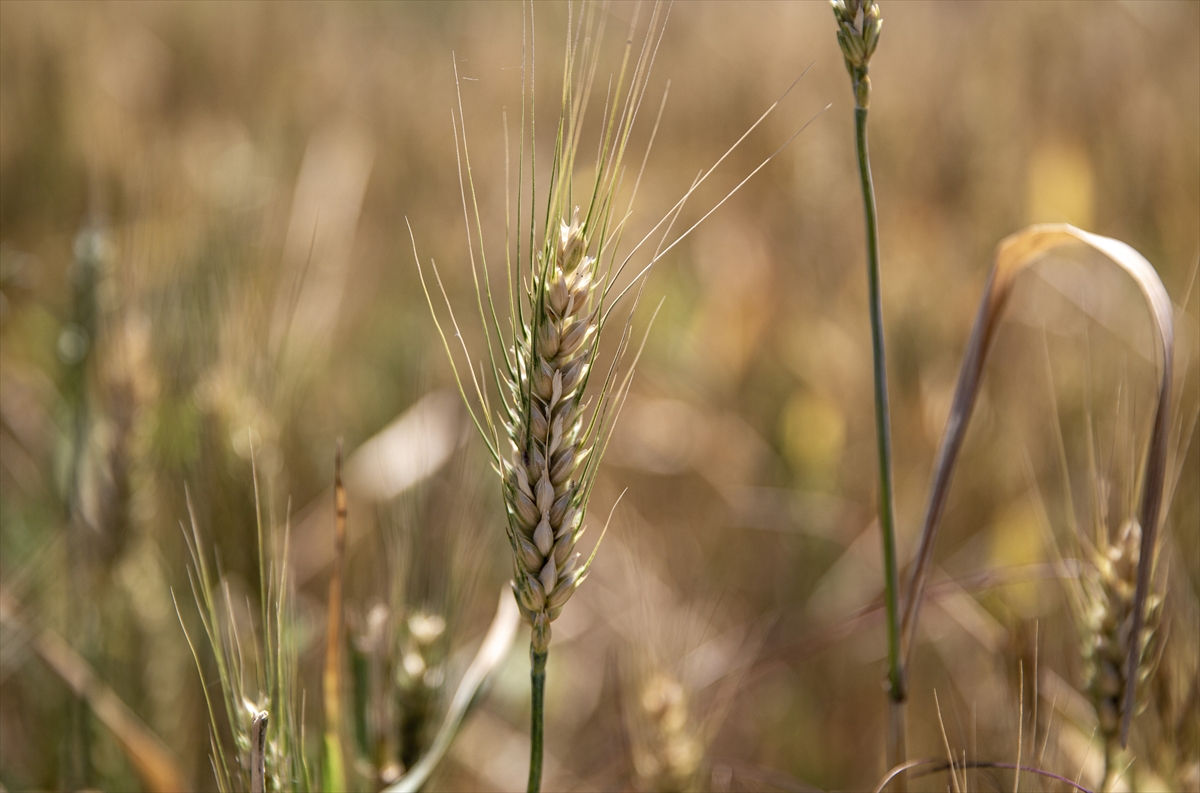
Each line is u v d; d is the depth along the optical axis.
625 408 1.04
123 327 0.70
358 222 1.23
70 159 1.18
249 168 1.14
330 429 0.85
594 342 0.53
